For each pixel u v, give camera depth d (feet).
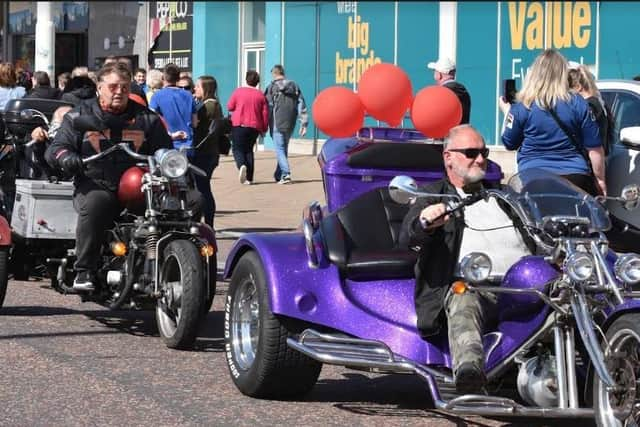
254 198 72.59
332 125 31.60
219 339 34.42
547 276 22.62
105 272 34.01
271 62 104.83
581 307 21.95
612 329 21.84
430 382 23.06
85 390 27.71
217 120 41.63
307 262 26.21
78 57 130.00
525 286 22.66
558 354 22.20
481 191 23.63
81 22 128.26
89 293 34.58
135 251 33.04
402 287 25.75
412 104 31.83
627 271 22.04
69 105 44.55
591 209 23.53
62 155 33.45
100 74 34.32
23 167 42.60
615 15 73.51
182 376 29.40
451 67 44.24
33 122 43.04
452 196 23.11
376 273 26.05
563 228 22.80
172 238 32.81
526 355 23.50
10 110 43.57
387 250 26.94
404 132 34.63
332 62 97.96
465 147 24.08
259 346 26.37
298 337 25.85
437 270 23.79
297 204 69.62
